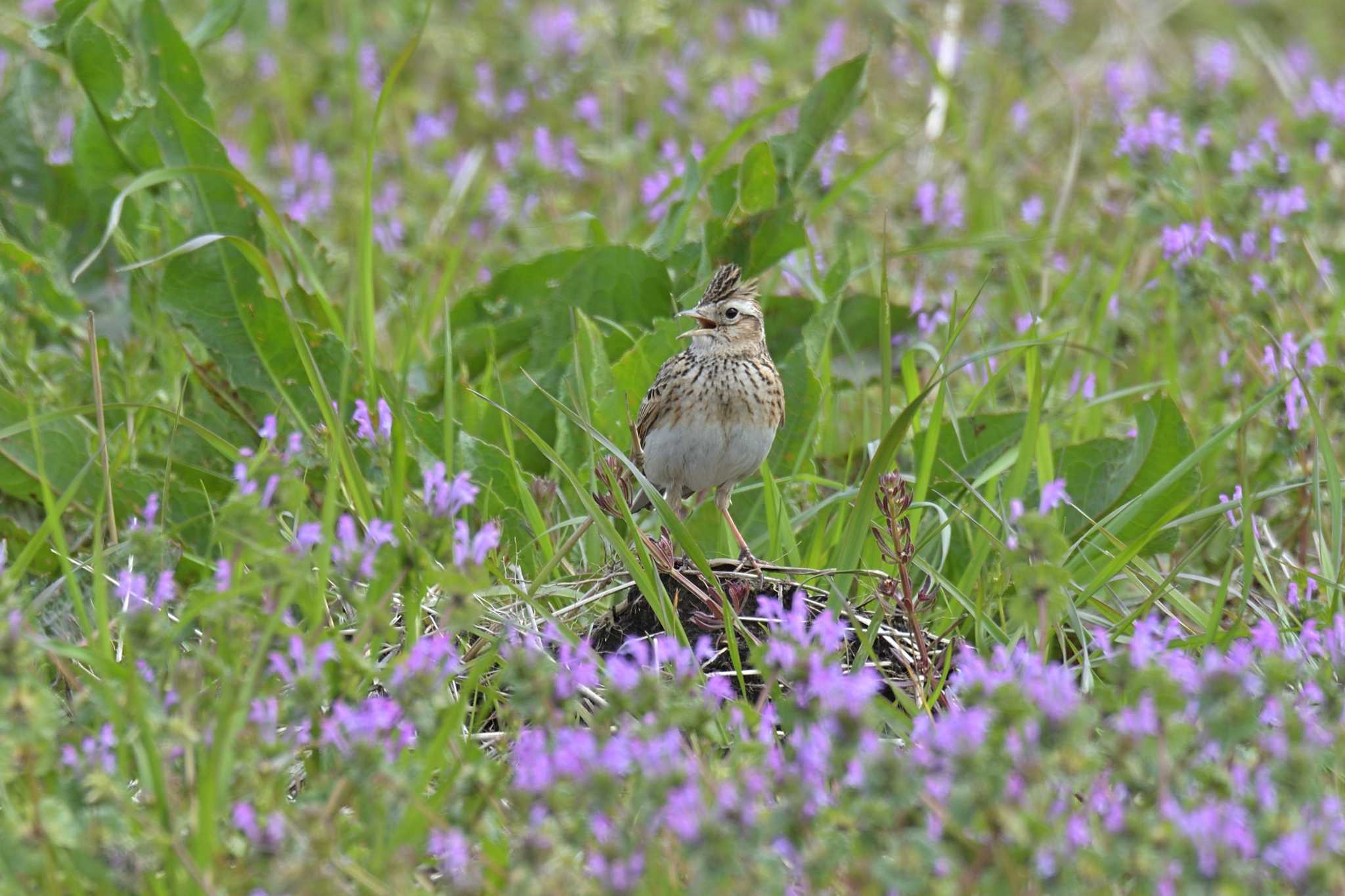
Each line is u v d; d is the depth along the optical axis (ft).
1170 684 21.81
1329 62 82.94
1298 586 34.65
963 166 60.08
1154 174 46.68
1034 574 24.41
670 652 25.96
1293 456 36.52
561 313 43.68
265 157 61.93
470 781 22.57
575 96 64.18
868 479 30.73
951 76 66.85
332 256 49.55
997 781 20.13
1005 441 38.88
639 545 31.86
